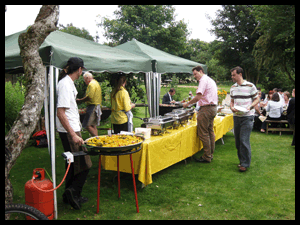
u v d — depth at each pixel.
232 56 31.62
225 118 6.12
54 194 2.64
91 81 4.74
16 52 4.08
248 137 4.12
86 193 3.32
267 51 20.36
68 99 2.59
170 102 7.75
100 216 2.73
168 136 3.72
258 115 7.94
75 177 2.85
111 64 4.26
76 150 2.76
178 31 21.56
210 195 3.28
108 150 2.52
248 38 30.03
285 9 18.58
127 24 20.20
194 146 4.69
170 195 3.26
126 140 2.83
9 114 5.84
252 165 4.52
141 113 11.65
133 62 4.87
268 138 6.83
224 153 5.36
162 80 17.61
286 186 3.60
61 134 2.82
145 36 20.72
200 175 4.02
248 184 3.66
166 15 21.98
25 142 2.49
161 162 3.59
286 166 4.47
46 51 2.83
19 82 7.58
